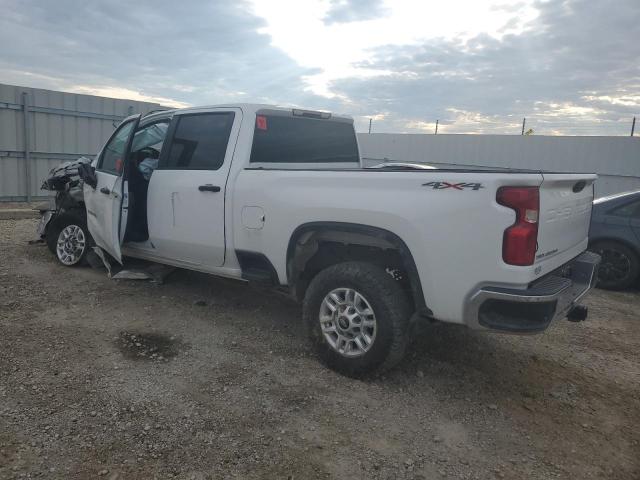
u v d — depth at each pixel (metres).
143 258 5.73
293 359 4.24
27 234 8.42
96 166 6.00
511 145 14.52
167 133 5.27
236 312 5.28
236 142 4.66
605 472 3.01
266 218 4.31
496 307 3.40
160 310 5.20
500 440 3.28
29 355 4.03
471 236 3.30
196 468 2.83
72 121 12.07
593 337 5.22
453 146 15.79
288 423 3.31
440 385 3.95
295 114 5.05
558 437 3.35
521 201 3.17
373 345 3.74
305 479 2.79
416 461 3.01
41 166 11.74
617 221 7.05
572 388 4.05
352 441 3.16
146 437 3.07
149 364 4.02
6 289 5.50
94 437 3.04
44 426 3.11
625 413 3.71
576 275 4.14
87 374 3.79
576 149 13.27
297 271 4.31
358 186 3.79
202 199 4.79
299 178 4.12
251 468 2.86
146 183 5.65
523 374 4.24
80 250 6.34
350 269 3.83
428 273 3.50
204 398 3.55
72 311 5.02
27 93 11.25
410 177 3.54
